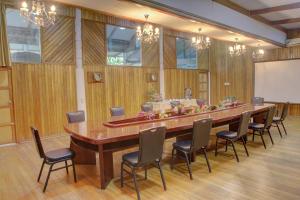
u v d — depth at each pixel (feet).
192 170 11.67
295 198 8.83
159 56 25.79
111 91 22.04
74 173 10.47
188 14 16.46
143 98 24.56
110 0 13.43
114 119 12.96
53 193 9.51
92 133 9.89
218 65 32.22
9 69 16.83
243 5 21.66
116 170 11.87
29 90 17.71
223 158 13.39
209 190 9.55
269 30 27.12
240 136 13.16
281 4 21.47
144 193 9.38
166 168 12.00
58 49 18.86
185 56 28.63
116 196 9.17
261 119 17.84
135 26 23.18
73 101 19.85
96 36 20.90
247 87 35.47
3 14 15.89
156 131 8.92
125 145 10.10
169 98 26.78
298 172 11.30
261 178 10.64
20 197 9.22
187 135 12.42
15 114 17.17
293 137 18.08
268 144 16.20
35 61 18.08
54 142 17.30
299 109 30.94
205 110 15.69
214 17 18.80
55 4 17.60
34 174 11.47
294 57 31.14
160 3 14.56
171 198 8.95
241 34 22.72
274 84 33.30
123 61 23.22
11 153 14.92
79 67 19.83
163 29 25.67
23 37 17.52
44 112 18.44
